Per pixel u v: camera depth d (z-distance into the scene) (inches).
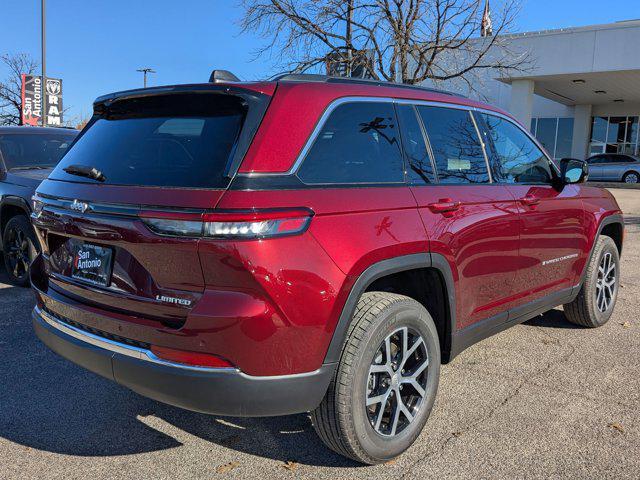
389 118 122.9
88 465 115.7
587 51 843.4
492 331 146.7
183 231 92.0
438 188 126.7
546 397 146.8
